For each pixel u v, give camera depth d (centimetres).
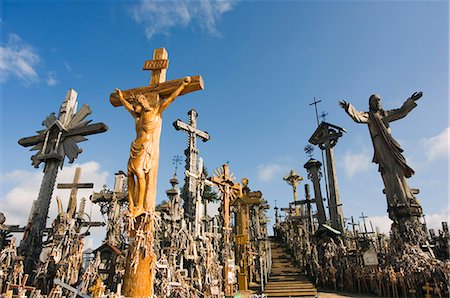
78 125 1603
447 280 1305
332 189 2706
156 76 815
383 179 1952
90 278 995
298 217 3350
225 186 2044
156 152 712
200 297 1223
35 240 1352
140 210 648
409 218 1755
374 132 2045
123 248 1596
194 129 2908
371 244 2212
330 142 2941
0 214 1581
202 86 750
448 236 1808
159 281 1003
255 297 1477
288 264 2547
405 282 1432
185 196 2667
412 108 1984
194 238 1869
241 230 2033
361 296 1562
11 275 1025
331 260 1964
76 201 1506
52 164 1530
